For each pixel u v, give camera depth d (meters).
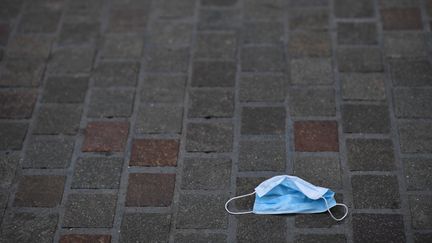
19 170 2.04
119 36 2.29
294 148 2.04
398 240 1.90
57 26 2.32
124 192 1.99
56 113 2.13
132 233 1.93
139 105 2.14
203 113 2.11
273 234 1.92
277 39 2.26
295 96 2.13
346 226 1.92
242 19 2.31
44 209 1.97
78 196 1.99
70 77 2.21
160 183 2.00
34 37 2.30
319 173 2.00
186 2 2.36
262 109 2.11
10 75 2.21
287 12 2.31
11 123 2.12
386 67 2.18
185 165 2.03
